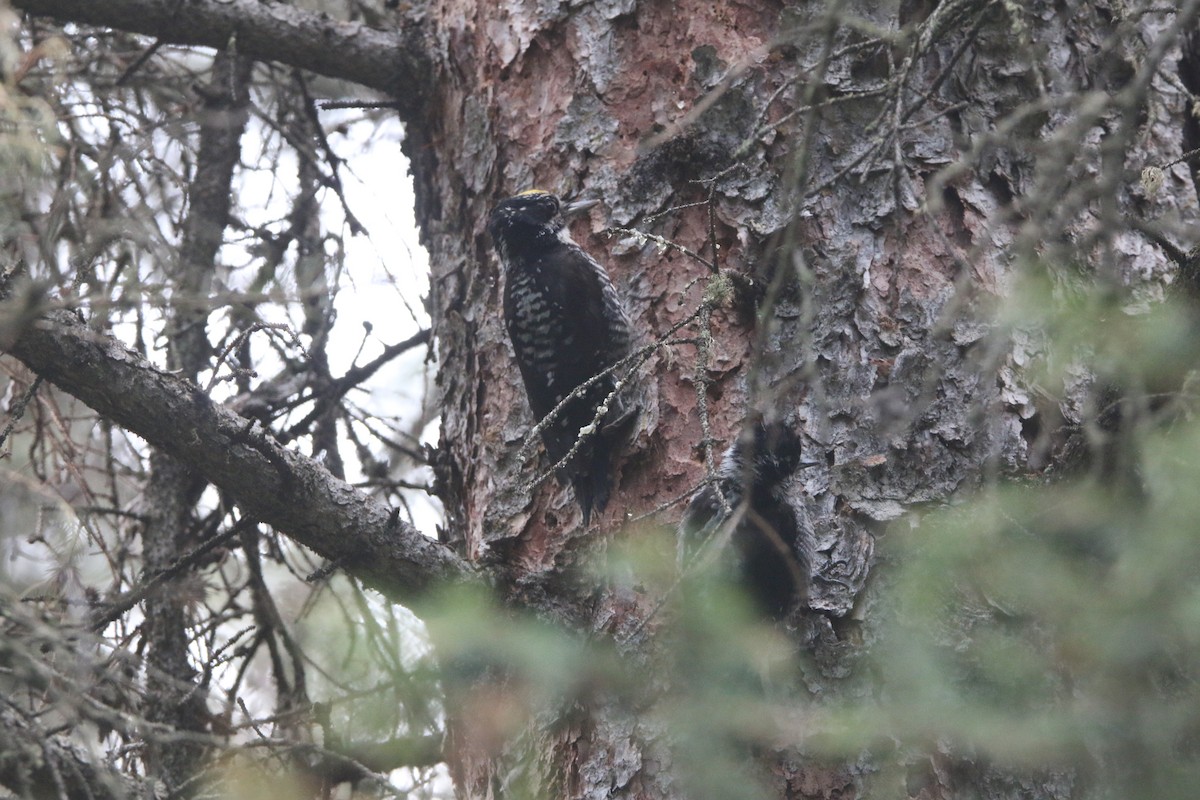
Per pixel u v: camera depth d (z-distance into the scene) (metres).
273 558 13.25
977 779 8.20
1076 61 10.63
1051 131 10.30
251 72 14.61
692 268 10.52
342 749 11.23
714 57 10.83
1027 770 8.19
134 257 12.13
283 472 9.27
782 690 8.50
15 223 10.07
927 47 7.29
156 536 12.51
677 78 11.02
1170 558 6.44
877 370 9.67
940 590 7.55
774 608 8.74
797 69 10.62
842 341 9.79
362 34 12.50
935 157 10.22
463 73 12.26
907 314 9.79
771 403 9.48
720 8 11.01
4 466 11.43
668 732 8.84
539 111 11.61
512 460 11.02
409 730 11.69
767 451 9.27
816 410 9.62
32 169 10.05
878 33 7.42
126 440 13.62
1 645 7.54
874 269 9.95
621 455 10.29
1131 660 6.60
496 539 10.58
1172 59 10.92
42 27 13.15
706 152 10.62
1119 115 10.41
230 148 13.84
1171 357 7.51
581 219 11.09
